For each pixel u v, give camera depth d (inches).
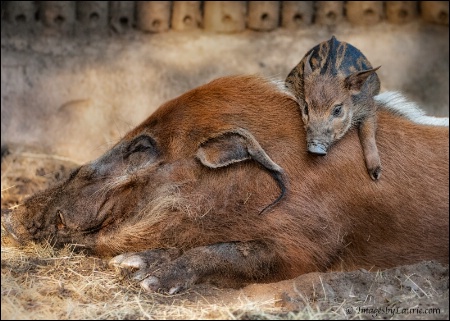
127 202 487.8
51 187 506.9
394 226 474.3
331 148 470.3
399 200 473.4
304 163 470.3
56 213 494.3
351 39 768.3
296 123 479.8
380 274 449.7
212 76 753.0
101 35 762.8
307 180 468.8
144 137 495.8
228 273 452.8
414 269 451.8
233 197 471.2
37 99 740.7
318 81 462.0
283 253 461.4
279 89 491.2
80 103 746.2
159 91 749.9
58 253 483.8
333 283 438.0
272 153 472.1
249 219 468.1
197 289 443.2
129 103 746.2
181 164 482.6
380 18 779.4
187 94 500.4
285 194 466.9
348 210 470.0
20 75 741.3
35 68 745.0
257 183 469.7
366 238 474.3
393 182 474.0
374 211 471.8
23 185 687.7
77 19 762.2
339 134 457.4
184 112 491.5
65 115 742.5
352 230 471.8
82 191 494.3
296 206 466.0
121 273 454.3
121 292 436.1
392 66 765.9
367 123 474.6
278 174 466.3
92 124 741.9
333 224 468.1
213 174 475.8
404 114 502.9
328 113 453.7
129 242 479.8
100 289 438.0
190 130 485.4
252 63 757.3
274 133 477.1
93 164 499.2
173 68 755.4
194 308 414.9
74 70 749.3
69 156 730.2
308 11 772.6
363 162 471.5
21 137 729.6
